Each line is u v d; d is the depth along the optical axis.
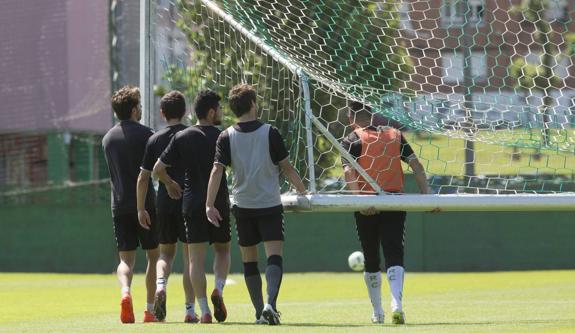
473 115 36.38
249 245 30.23
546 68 40.44
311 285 60.41
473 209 31.67
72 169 77.81
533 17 41.28
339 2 39.22
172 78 44.12
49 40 79.81
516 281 61.62
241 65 39.25
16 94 80.50
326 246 73.50
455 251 72.88
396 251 32.00
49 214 77.19
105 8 77.06
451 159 46.50
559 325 29.58
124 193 33.22
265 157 29.70
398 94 35.84
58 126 78.69
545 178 48.12
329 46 38.38
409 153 32.78
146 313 33.19
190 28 42.88
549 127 35.12
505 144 34.75
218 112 32.00
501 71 40.75
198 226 31.16
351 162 32.06
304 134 35.62
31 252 77.44
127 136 33.41
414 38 40.78
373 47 39.38
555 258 72.25
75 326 31.19
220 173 29.92
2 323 34.66
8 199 78.19
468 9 41.31
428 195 31.52
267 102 39.03
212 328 28.11
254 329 27.48
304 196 32.19
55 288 58.59
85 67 78.06
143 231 33.56
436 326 29.19
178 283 61.22
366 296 50.84
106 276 72.38
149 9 41.50
